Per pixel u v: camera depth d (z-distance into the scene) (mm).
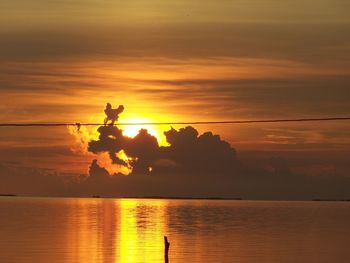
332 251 142000
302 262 123000
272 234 194250
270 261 123812
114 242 161500
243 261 123750
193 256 131375
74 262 118688
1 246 145250
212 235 189250
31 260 121188
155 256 130500
